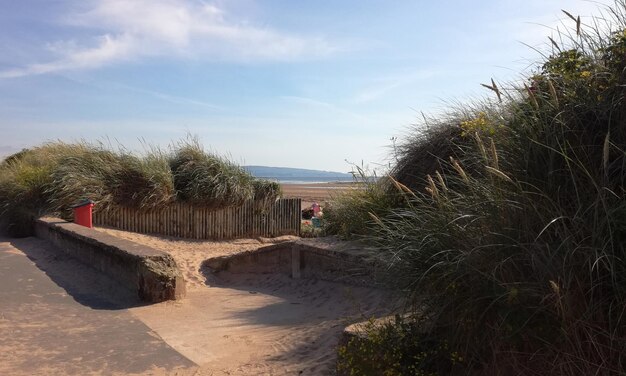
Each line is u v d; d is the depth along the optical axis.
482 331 3.61
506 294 3.30
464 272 3.63
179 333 6.48
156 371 5.14
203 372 5.14
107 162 15.31
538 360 3.33
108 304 7.72
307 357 5.46
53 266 10.32
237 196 16.16
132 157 15.52
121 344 5.89
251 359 5.57
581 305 3.13
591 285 3.11
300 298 8.73
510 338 3.39
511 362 3.44
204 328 6.80
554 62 4.66
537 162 3.77
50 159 16.34
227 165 16.69
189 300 8.47
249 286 10.28
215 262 11.55
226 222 16.31
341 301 7.80
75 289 8.51
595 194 3.35
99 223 14.49
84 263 10.27
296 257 9.91
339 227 10.82
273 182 17.22
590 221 3.26
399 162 9.05
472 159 4.99
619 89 3.79
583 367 3.09
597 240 3.14
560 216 3.31
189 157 16.36
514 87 4.84
